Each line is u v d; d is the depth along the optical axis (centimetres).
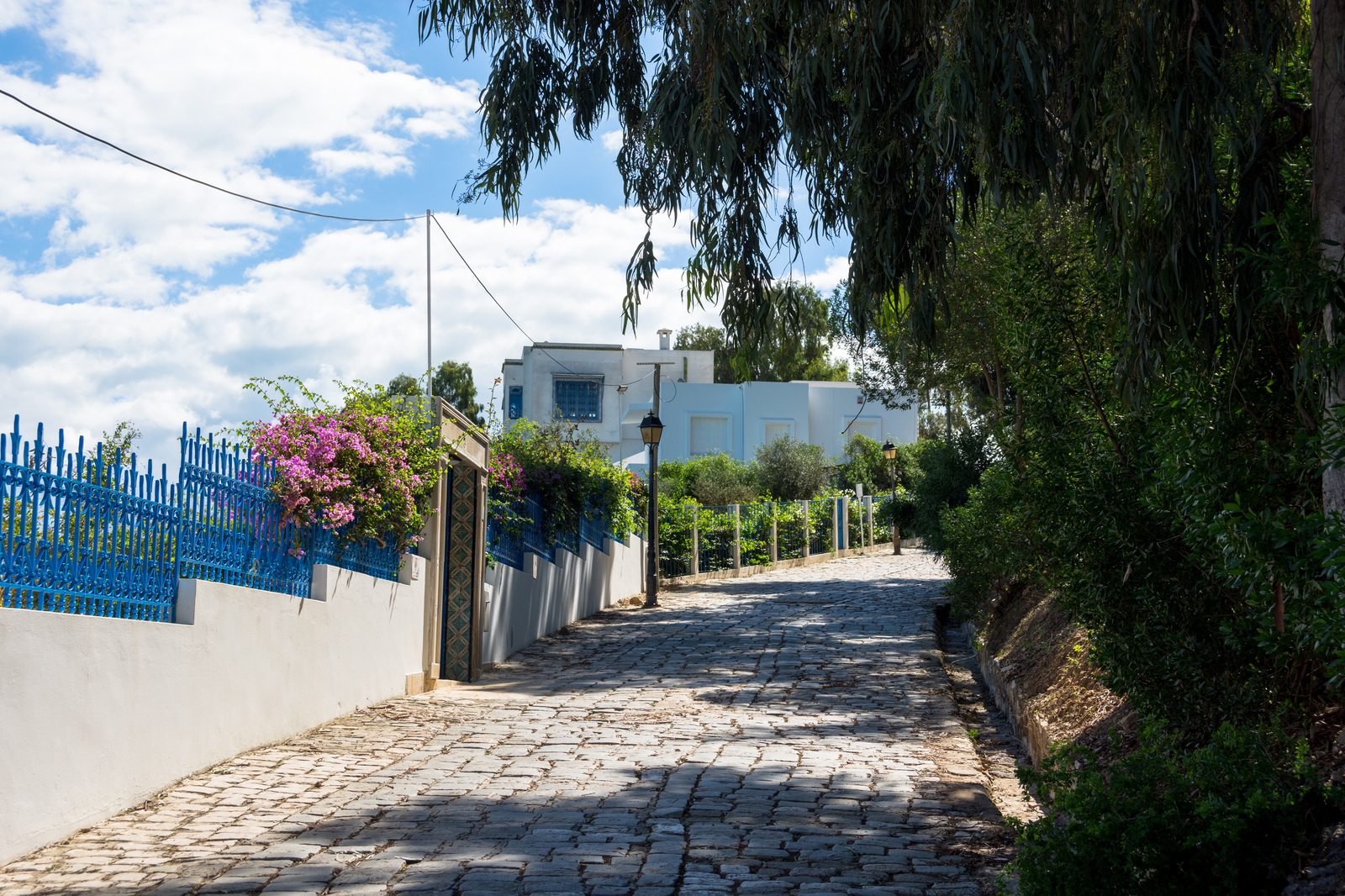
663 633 1772
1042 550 666
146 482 709
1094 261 577
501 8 786
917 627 1803
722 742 911
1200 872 385
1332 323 399
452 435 1248
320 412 1030
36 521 598
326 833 618
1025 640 1227
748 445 4812
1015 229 616
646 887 518
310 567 980
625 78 812
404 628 1198
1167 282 484
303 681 944
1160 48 480
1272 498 461
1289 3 486
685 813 670
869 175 591
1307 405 458
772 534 3219
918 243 594
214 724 788
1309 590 390
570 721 1016
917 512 2186
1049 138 518
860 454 4647
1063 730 800
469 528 1347
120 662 663
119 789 660
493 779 767
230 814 659
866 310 609
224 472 820
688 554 2753
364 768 802
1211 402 478
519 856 569
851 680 1278
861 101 572
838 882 529
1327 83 415
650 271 723
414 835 614
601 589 2164
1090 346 589
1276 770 403
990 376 1759
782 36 645
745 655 1502
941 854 582
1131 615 552
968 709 1177
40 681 584
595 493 2050
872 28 563
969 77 487
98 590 658
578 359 4872
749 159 681
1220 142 501
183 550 762
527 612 1631
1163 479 489
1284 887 363
